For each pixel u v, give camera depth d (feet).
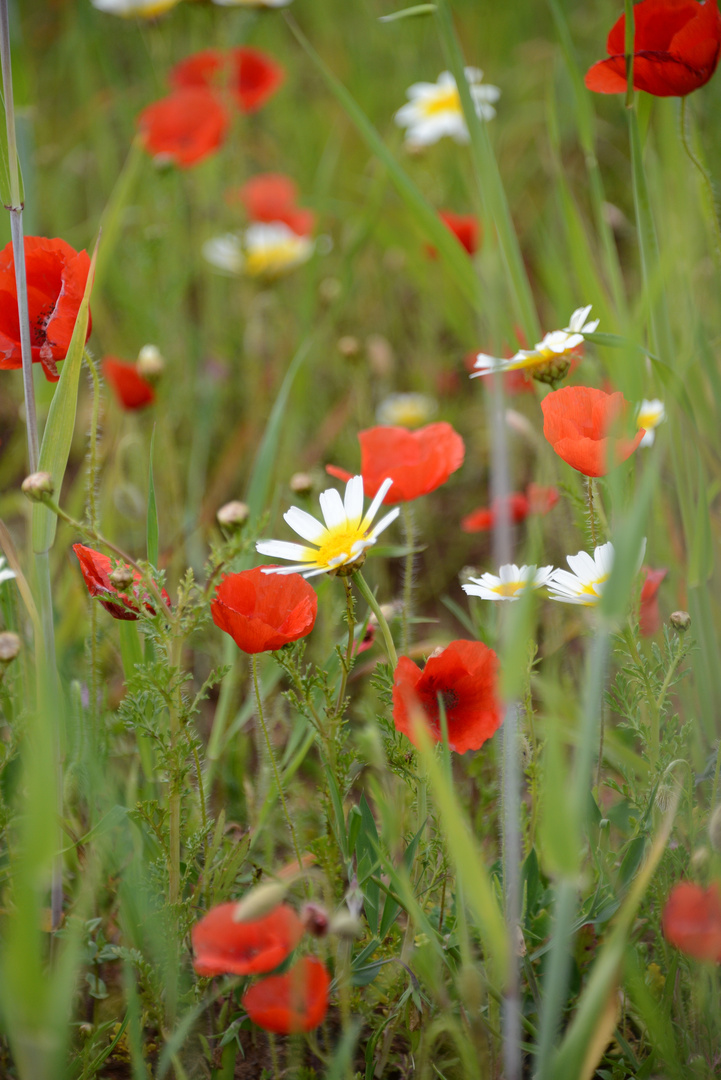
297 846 4.25
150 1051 4.28
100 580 4.18
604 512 4.43
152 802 4.21
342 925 3.93
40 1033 3.71
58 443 4.20
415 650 4.57
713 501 4.86
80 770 4.38
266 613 4.18
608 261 4.73
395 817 4.29
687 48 4.27
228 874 4.26
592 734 3.80
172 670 4.16
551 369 4.36
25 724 4.19
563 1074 3.83
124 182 5.23
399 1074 4.27
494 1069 4.14
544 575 4.15
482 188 4.65
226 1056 4.19
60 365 4.26
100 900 4.40
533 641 4.17
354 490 4.20
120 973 4.42
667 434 4.57
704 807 4.38
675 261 4.86
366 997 4.27
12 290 4.28
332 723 4.22
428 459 4.35
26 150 4.84
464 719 4.12
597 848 4.21
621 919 3.90
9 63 4.17
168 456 5.31
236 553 4.22
